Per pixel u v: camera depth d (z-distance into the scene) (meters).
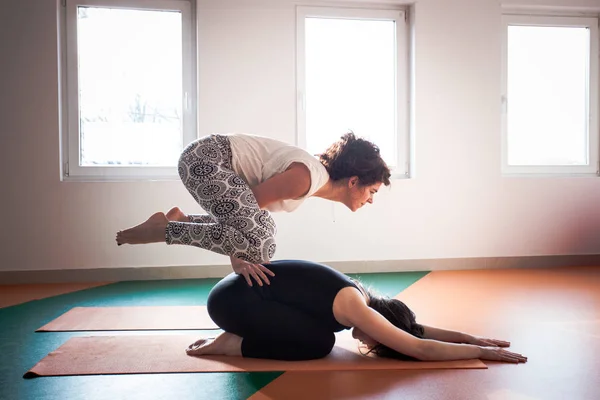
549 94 4.96
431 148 4.70
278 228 4.48
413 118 4.70
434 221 4.69
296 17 4.53
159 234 2.12
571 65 4.99
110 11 4.38
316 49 4.63
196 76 4.46
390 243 4.62
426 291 3.71
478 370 2.04
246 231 2.08
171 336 2.54
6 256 4.20
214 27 4.40
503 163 4.89
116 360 2.16
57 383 1.93
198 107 4.39
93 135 4.39
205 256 4.38
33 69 4.21
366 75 4.71
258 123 4.47
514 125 4.93
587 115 5.01
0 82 4.18
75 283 4.17
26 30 4.20
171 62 4.45
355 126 4.70
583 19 4.95
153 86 4.44
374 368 2.05
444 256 4.70
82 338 2.49
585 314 2.99
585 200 4.89
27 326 2.77
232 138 2.29
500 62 4.79
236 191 2.12
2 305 3.33
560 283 3.98
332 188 2.29
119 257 4.29
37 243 4.23
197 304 3.34
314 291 2.10
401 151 4.75
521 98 4.93
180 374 2.01
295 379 1.95
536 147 4.97
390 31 4.74
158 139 4.46
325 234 4.53
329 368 2.05
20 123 4.21
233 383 1.92
